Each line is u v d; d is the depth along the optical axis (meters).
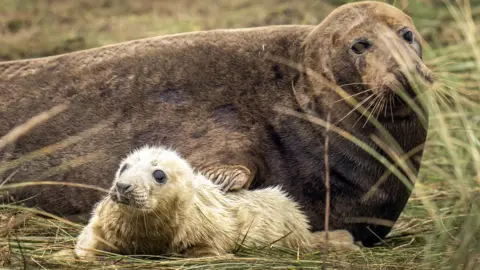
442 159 16.89
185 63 14.66
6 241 12.72
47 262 11.81
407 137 13.98
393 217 14.37
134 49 14.99
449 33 22.67
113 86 14.74
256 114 14.21
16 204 14.55
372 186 13.98
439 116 14.38
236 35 14.83
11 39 24.77
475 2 23.45
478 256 11.60
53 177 14.55
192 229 12.25
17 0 28.36
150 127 14.38
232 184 13.12
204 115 14.30
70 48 23.98
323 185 13.96
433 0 24.09
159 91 14.57
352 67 13.74
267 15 25.61
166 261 11.82
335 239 13.41
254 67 14.51
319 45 14.19
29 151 14.64
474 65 18.12
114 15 27.06
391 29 13.77
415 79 13.06
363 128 13.84
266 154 14.00
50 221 14.06
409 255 12.91
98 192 14.47
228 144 13.91
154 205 11.81
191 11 26.97
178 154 13.80
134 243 12.24
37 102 14.86
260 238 12.79
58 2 28.58
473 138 15.01
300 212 13.48
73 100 14.76
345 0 25.61
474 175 15.30
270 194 13.31
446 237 12.91
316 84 14.11
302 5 26.27
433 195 15.77
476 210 12.66
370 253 12.99
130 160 12.28
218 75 14.52
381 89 13.23
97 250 12.16
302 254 12.60
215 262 11.87
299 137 14.05
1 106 14.88
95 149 14.47
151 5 27.97
